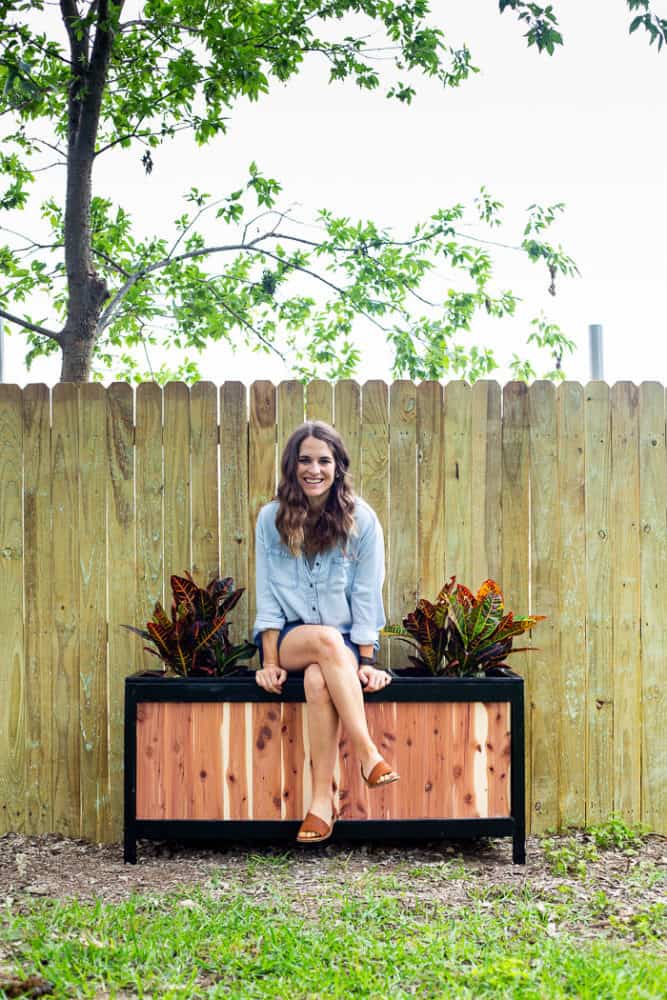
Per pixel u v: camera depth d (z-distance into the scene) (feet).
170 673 14.47
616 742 15.23
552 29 16.99
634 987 8.54
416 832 13.25
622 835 14.43
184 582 13.79
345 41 21.62
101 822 14.73
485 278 23.31
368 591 13.79
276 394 14.99
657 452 15.42
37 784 14.90
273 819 13.26
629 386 15.38
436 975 9.13
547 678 15.14
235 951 9.65
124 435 14.92
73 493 14.94
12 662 14.92
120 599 14.90
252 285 24.47
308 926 10.48
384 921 10.66
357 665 13.46
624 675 15.28
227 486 14.93
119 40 20.08
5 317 18.58
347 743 13.30
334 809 13.23
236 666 14.48
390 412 15.08
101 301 18.97
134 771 13.24
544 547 15.17
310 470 13.48
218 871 12.78
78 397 14.93
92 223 24.13
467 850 14.03
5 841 14.55
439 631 13.96
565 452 15.24
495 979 8.79
